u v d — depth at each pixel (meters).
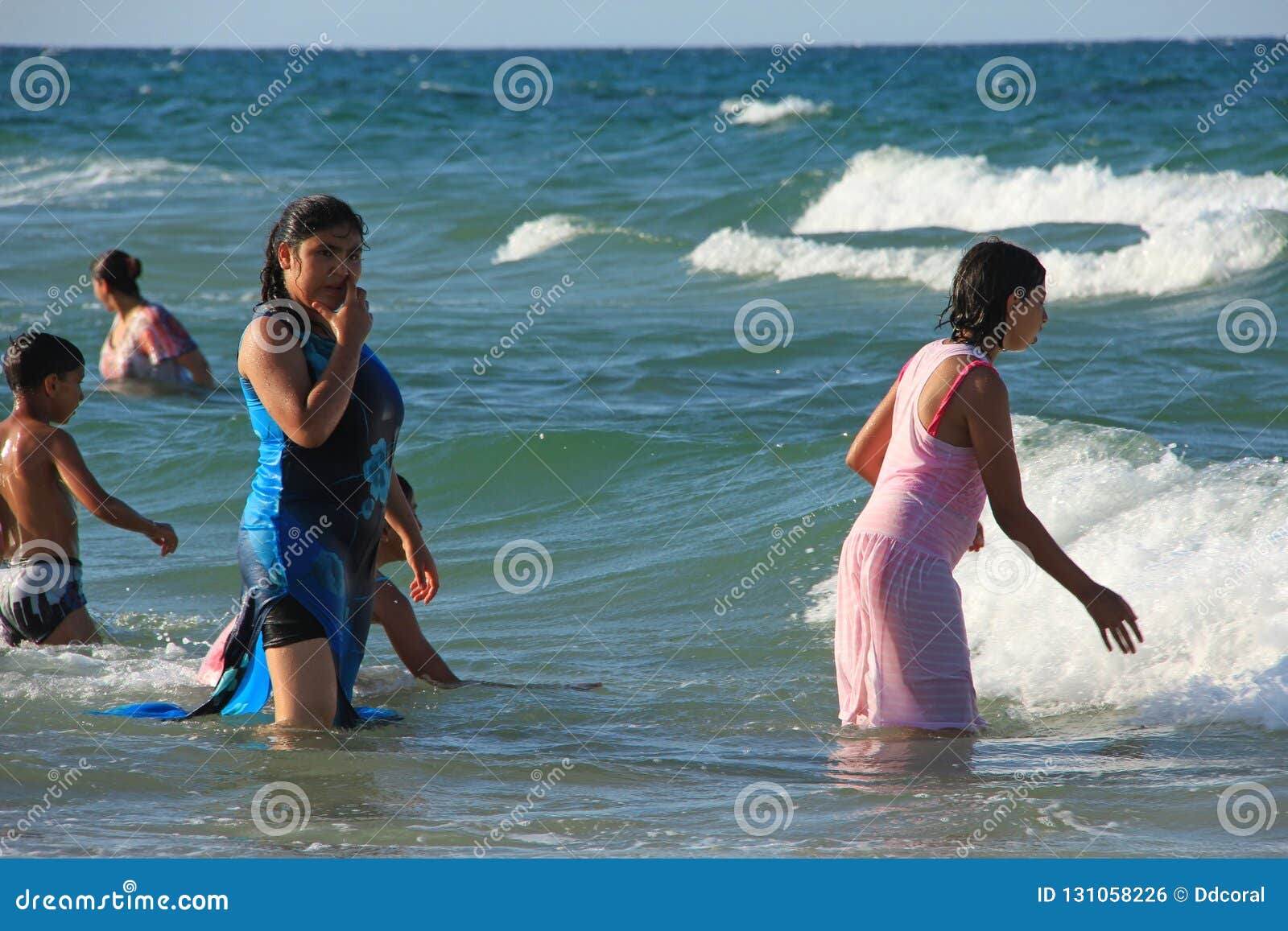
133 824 6.55
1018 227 33.31
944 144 47.53
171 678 9.48
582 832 6.47
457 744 8.09
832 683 9.58
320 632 7.98
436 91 101.94
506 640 11.09
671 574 12.47
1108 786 6.99
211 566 13.39
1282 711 8.23
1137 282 27.44
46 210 43.22
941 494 7.81
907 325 24.41
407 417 18.38
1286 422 15.77
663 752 7.97
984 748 7.72
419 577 9.47
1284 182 34.62
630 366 21.55
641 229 37.88
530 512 14.66
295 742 7.86
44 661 10.05
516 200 42.19
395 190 45.16
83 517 15.44
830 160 46.84
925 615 7.80
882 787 7.08
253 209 42.25
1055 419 15.61
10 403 19.44
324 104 85.81
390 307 28.55
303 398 7.74
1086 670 9.17
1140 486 11.59
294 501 7.95
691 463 15.50
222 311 28.23
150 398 20.58
